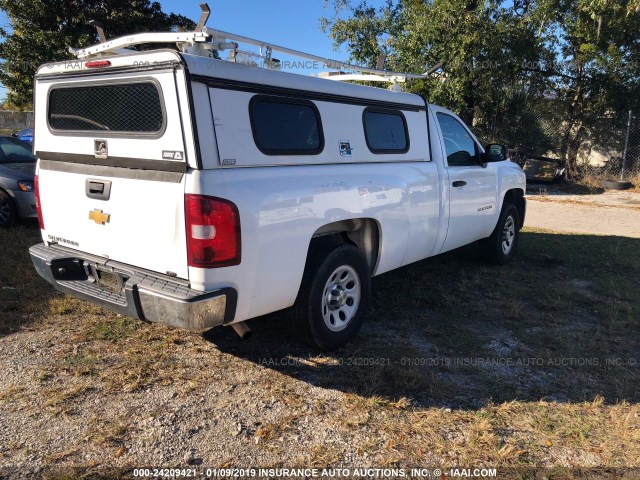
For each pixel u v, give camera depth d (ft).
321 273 12.39
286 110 11.67
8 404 10.59
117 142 10.96
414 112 15.89
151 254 10.77
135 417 10.34
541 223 33.60
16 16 54.49
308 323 12.48
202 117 9.86
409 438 10.05
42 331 13.87
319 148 12.44
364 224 14.26
